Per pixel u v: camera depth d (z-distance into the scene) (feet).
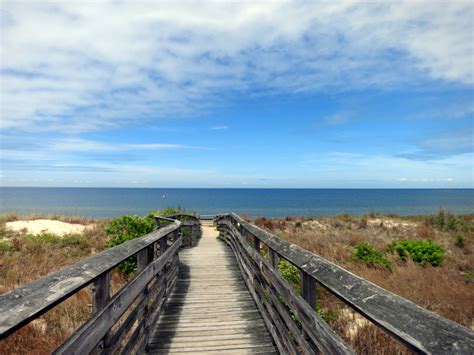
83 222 55.06
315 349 6.93
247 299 16.11
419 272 22.97
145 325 10.32
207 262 25.30
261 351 10.48
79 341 4.97
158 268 12.05
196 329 12.31
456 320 15.60
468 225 50.60
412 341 3.25
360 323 14.79
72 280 5.19
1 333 3.35
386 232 47.52
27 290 4.46
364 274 23.09
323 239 38.63
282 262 20.13
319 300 17.60
